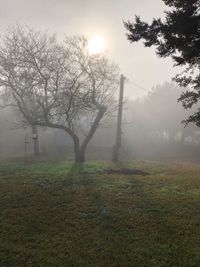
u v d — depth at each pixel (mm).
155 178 22344
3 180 21000
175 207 14711
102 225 12141
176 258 9328
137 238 10852
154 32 14242
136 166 29031
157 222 12531
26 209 14195
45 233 11312
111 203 15281
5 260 9188
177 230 11641
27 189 18141
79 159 31938
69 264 8992
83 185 19453
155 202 15562
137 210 14180
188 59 14445
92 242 10516
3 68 31234
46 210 14031
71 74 31359
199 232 11469
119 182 20422
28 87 31672
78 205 14891
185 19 13461
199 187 19359
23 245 10234
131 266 8898
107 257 9430
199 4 14164
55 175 22938
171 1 15172
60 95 31188
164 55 14602
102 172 24594
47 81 30828
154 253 9680
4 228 11766
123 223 12375
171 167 29375
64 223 12367
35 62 30766
